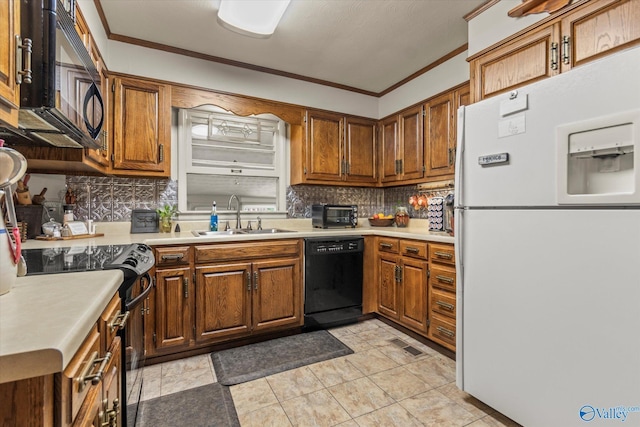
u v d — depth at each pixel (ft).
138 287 4.74
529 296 4.30
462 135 5.27
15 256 2.54
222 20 6.43
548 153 4.07
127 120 7.40
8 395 1.51
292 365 6.59
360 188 11.70
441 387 5.80
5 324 1.80
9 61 2.63
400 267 8.31
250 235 7.60
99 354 2.48
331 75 9.62
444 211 8.62
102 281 2.84
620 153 3.53
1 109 2.66
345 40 7.65
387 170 10.64
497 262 4.72
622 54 3.42
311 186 10.87
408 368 6.49
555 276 4.01
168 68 7.91
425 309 7.49
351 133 10.53
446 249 6.92
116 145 7.26
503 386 4.66
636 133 3.31
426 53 8.33
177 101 7.99
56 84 3.09
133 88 7.48
